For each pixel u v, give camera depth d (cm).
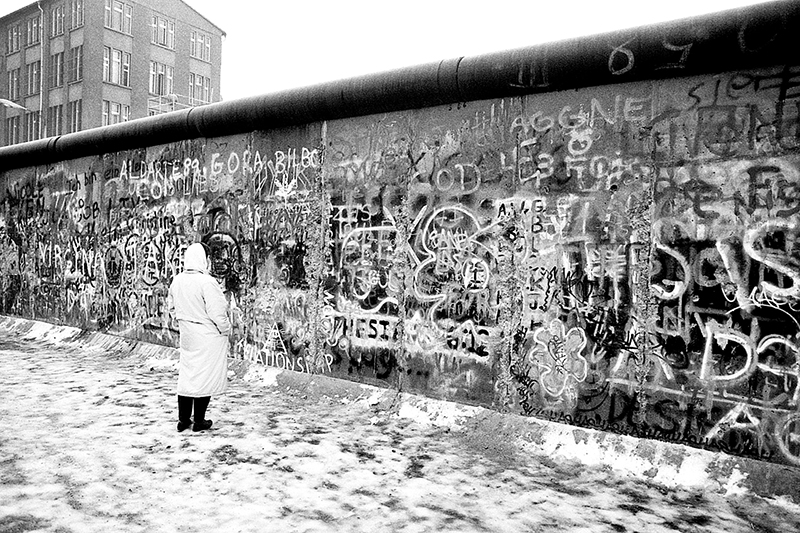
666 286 494
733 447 463
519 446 535
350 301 699
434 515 402
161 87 4603
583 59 513
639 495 443
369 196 682
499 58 558
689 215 484
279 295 772
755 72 456
